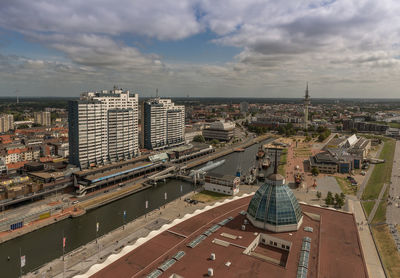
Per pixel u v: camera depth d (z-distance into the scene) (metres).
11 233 188.12
